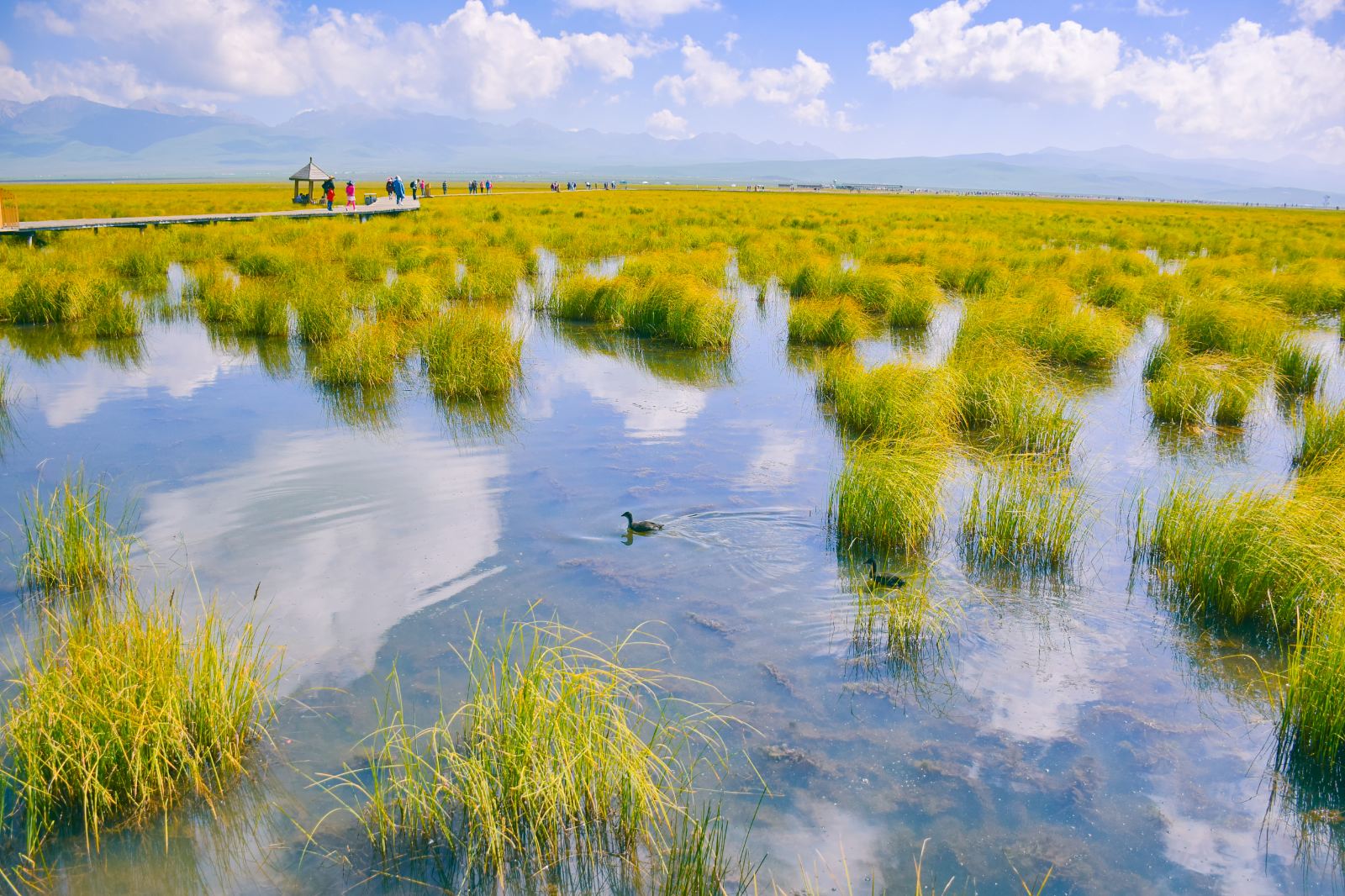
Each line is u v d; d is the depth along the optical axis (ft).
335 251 89.51
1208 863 14.57
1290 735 17.88
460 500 29.81
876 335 60.80
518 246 100.07
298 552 25.45
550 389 45.80
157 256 81.87
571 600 22.85
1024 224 161.07
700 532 27.37
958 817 15.53
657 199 262.26
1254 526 23.13
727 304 60.64
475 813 14.75
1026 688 19.60
